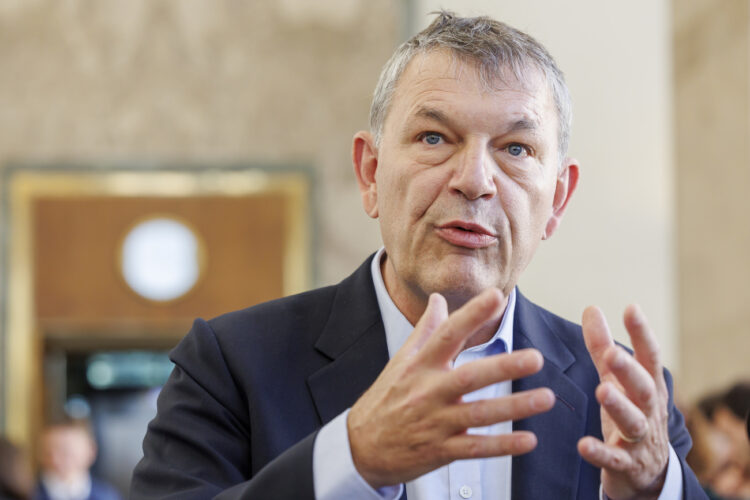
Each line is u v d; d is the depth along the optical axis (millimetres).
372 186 3066
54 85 12984
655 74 11023
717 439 5039
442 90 2707
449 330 2166
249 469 2779
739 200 7922
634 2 11148
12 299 13023
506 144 2738
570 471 2818
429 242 2699
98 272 13188
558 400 2914
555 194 3064
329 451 2264
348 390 2863
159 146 13000
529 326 3047
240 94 13016
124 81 13023
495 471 2820
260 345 2912
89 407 13891
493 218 2684
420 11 12961
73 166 12961
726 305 8023
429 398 2137
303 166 12961
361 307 3000
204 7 13094
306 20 13086
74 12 13031
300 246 12922
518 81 2734
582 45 11148
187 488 2617
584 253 10758
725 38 8086
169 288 13180
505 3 11289
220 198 13141
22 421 12992
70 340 13578
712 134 8211
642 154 10906
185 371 2879
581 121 11031
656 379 2375
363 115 13039
